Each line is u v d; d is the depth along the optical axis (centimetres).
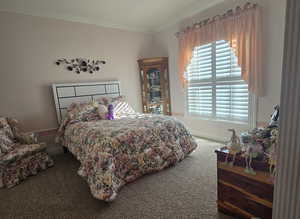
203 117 356
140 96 427
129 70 403
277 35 227
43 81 302
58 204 175
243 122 288
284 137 67
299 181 65
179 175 214
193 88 363
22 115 288
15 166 222
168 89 410
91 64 349
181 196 174
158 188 190
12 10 268
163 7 306
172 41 386
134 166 199
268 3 229
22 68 283
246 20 248
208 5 297
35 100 297
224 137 318
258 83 249
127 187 194
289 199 69
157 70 402
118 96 360
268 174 114
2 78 268
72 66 328
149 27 407
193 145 262
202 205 160
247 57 254
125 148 194
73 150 240
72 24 323
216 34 289
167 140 232
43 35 296
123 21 360
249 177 125
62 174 239
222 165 140
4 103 272
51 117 314
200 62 338
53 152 319
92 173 176
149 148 213
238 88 286
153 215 152
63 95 316
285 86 64
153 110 418
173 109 417
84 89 339
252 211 128
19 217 160
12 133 255
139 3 286
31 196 191
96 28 351
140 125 227
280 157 70
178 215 150
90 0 266
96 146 186
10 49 271
